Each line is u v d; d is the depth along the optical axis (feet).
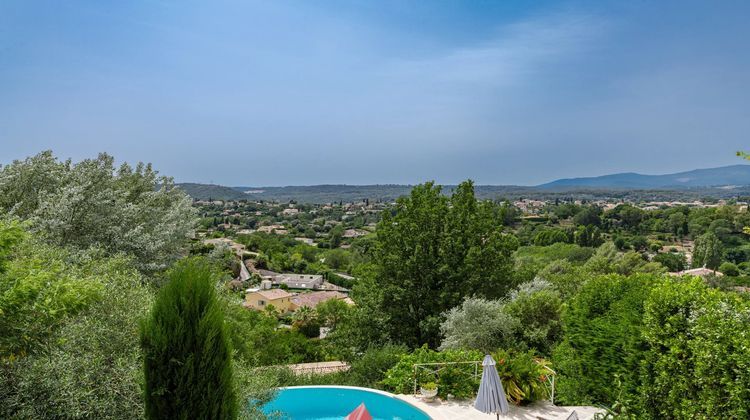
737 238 207.21
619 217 347.77
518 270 86.48
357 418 23.68
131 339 20.74
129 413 18.66
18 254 24.00
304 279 256.52
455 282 66.90
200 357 16.55
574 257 203.41
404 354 41.45
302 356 96.43
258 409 24.45
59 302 17.15
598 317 33.35
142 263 39.37
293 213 569.64
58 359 17.98
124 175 48.03
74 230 37.52
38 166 39.22
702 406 21.50
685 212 321.11
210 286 17.22
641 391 26.08
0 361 17.21
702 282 25.76
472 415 31.94
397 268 67.56
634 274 35.12
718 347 20.83
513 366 34.68
